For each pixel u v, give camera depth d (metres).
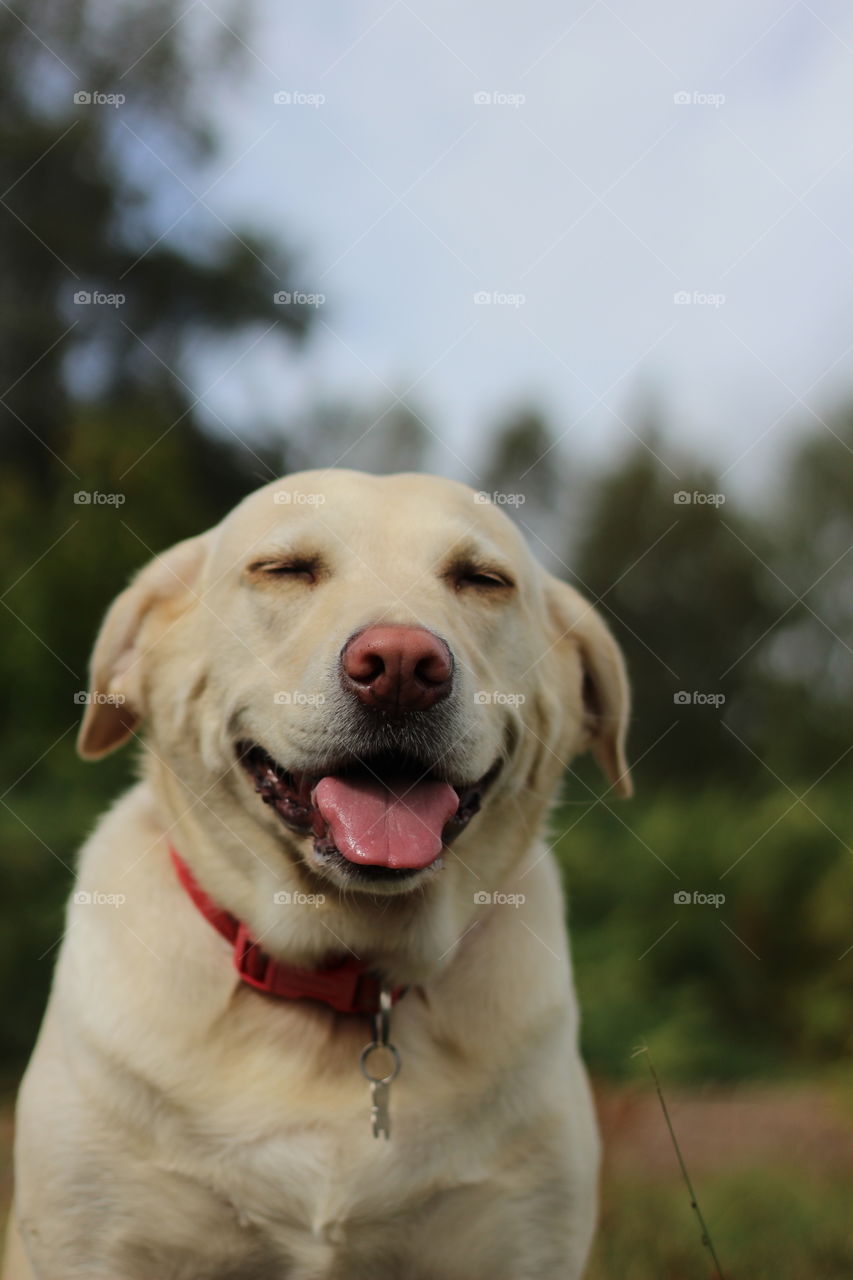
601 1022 5.84
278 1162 2.19
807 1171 4.17
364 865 2.14
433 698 2.15
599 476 11.30
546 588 2.84
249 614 2.39
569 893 6.70
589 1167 2.42
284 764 2.25
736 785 9.26
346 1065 2.28
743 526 11.20
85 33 11.11
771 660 10.73
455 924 2.38
